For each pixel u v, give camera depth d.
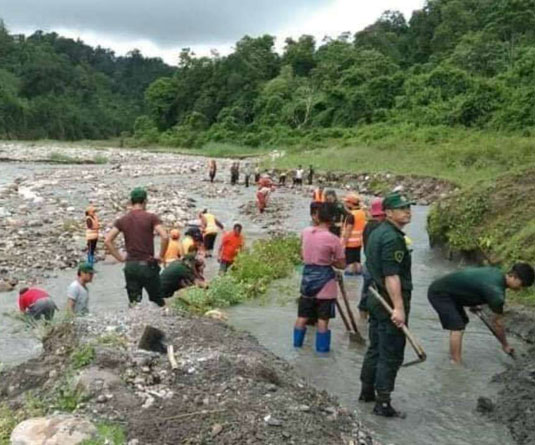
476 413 7.15
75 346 7.41
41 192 32.09
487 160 38.97
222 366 6.97
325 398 7.15
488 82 56.16
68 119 119.44
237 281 12.92
